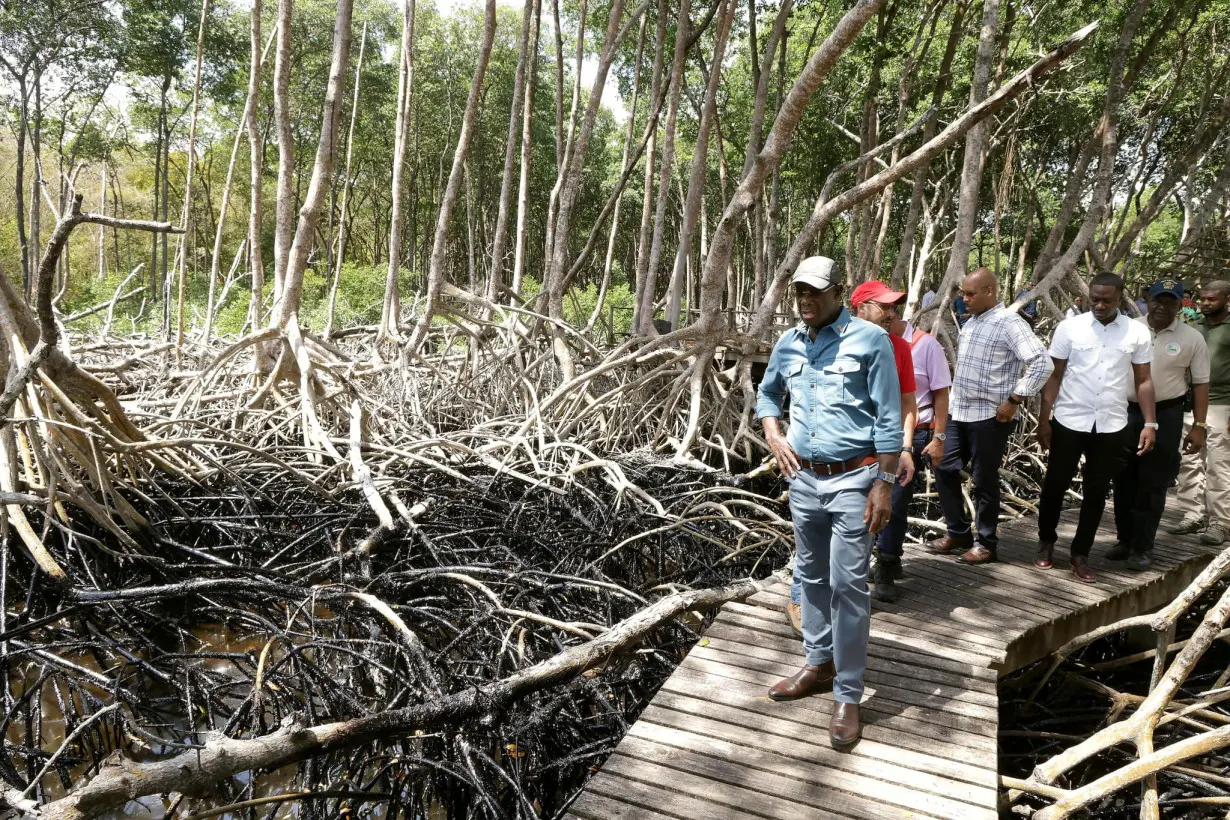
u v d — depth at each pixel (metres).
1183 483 5.91
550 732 4.12
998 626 4.12
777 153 7.34
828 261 3.00
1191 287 13.12
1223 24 15.97
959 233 8.78
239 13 24.84
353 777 4.02
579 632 4.23
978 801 2.80
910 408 3.66
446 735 3.78
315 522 6.57
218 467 6.48
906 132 7.37
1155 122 18.23
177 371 9.98
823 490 3.03
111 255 32.81
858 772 2.94
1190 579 5.30
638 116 27.70
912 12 14.53
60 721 4.68
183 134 28.70
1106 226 21.11
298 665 4.45
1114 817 4.29
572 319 22.59
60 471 5.13
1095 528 4.76
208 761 2.85
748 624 4.01
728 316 8.56
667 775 2.90
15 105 22.14
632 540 5.60
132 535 6.05
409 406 9.31
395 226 10.40
